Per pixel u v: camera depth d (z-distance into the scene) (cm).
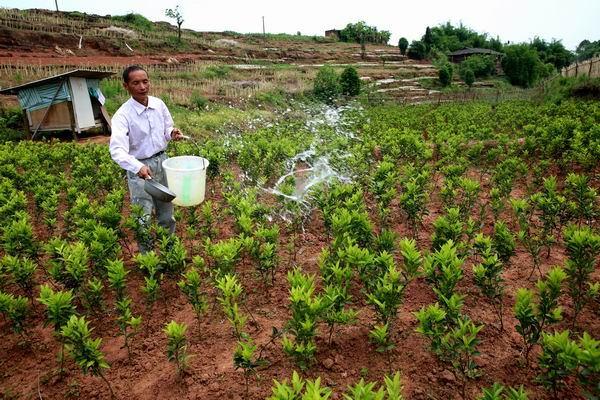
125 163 478
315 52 6141
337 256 430
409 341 371
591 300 405
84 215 553
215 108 2350
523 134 1197
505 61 6316
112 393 335
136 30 4872
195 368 356
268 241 462
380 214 576
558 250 520
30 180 773
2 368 377
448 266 350
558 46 9825
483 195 766
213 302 444
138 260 408
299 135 1262
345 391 323
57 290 477
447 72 5041
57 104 1700
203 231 551
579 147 865
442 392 317
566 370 260
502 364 339
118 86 2456
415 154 1003
